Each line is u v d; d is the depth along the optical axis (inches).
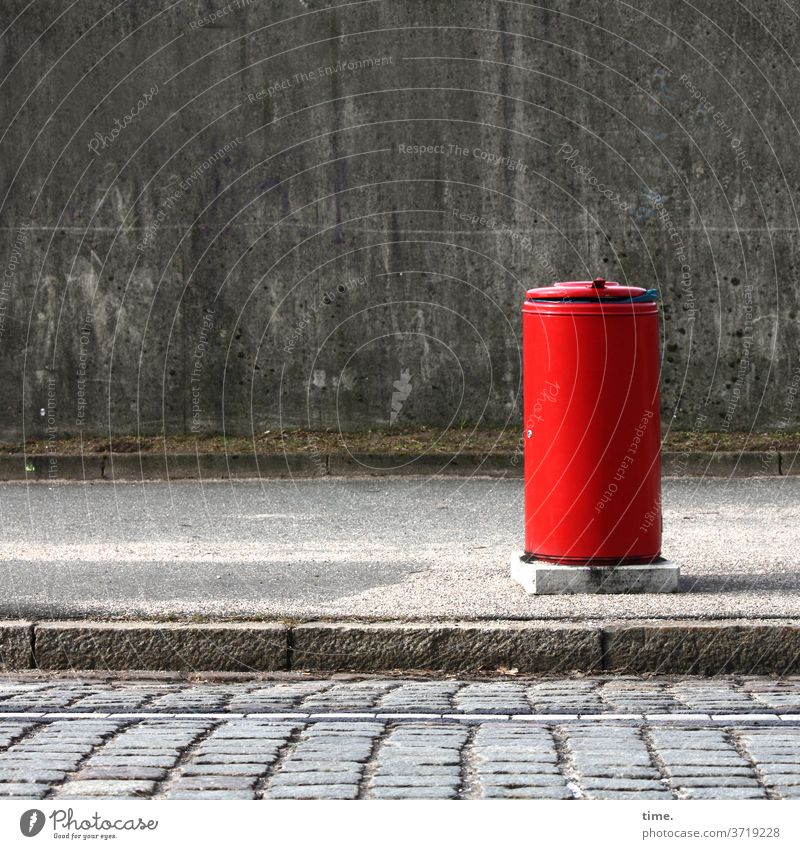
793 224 596.1
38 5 595.5
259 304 604.1
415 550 390.0
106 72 597.6
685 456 558.3
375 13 592.1
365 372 605.6
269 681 270.1
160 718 227.6
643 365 309.4
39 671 280.2
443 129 596.1
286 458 566.3
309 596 315.6
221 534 426.3
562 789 181.9
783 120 593.0
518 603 299.3
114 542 411.5
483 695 249.6
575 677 270.5
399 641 276.5
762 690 254.2
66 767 193.6
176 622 287.9
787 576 331.3
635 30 589.9
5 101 599.2
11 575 351.6
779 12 588.7
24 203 601.9
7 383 607.8
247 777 188.2
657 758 197.8
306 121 597.3
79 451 589.6
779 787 182.9
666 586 310.2
